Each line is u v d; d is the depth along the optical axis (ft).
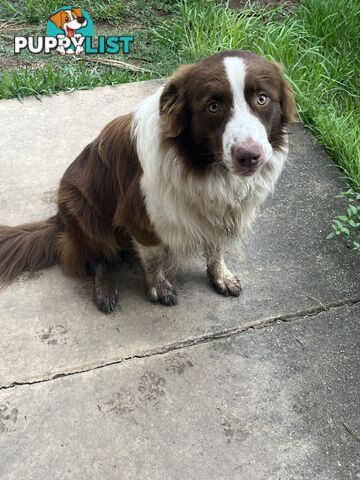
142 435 2.66
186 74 2.49
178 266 3.33
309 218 3.75
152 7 5.91
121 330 3.09
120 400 2.79
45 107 4.52
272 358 2.99
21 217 3.69
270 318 3.18
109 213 3.13
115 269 3.43
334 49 5.27
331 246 3.58
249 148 2.25
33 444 2.62
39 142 4.23
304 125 4.47
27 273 3.37
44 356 2.96
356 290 3.33
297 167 4.12
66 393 2.81
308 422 2.74
